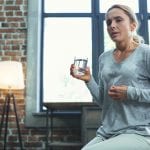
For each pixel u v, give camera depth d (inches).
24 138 160.2
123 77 56.2
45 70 172.9
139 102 54.4
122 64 57.1
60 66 173.6
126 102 54.7
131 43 59.6
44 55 174.6
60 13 177.9
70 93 170.7
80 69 62.9
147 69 56.0
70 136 160.2
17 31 170.2
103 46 175.2
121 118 54.9
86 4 179.0
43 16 177.8
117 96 53.4
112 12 58.2
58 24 177.5
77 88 171.2
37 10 171.0
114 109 56.1
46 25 177.3
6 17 171.8
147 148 49.1
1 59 167.3
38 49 169.5
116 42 58.9
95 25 177.2
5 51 168.2
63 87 171.3
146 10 178.1
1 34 170.1
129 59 57.1
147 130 52.0
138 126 53.2
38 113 160.4
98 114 137.4
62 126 160.2
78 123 160.6
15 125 160.6
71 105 140.0
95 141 55.2
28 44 167.9
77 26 177.5
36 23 169.9
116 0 179.5
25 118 160.9
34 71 165.6
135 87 55.0
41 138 160.4
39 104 168.2
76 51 175.3
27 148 159.6
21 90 163.8
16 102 162.7
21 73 150.9
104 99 59.1
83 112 138.0
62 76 172.6
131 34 59.4
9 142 159.3
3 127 160.2
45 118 160.2
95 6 178.2
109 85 58.1
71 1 179.6
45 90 170.9
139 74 55.9
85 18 177.9
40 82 171.0
